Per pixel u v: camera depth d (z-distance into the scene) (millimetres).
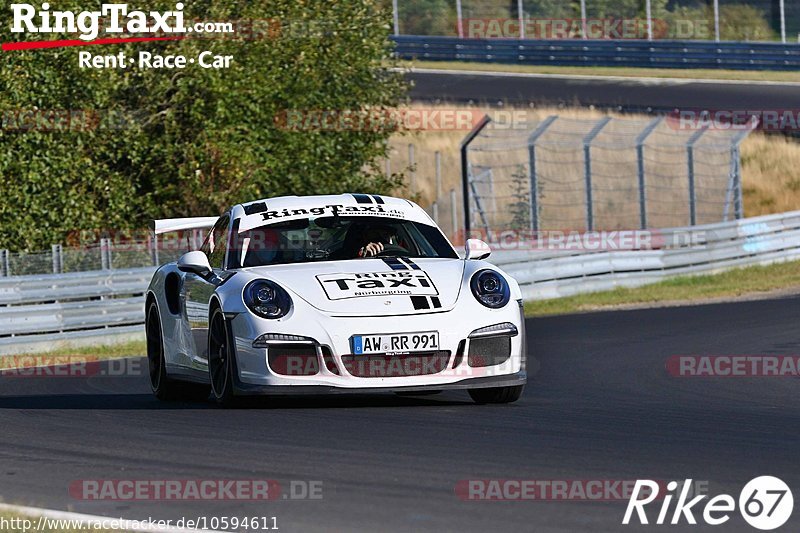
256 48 68500
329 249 28797
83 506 16969
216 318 27234
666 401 28734
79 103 62625
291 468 19312
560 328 52281
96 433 24188
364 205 30453
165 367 31797
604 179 111062
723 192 113438
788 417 25359
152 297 32812
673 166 114000
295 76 70188
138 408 29234
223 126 67125
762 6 150625
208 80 64938
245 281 26625
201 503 16844
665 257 73812
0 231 60281
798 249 84188
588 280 69062
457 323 25547
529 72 139625
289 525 15469
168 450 21500
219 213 67812
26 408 29797
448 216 106625
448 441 21672
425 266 27453
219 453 20953
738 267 79062
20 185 60875
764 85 134250
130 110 66938
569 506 16172
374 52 74688
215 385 27469
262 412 26203
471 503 16438
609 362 38625
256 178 68000
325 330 25062
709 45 140125
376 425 23797
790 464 19094
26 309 49812
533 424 23891
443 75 136000
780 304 58844
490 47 142875
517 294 27047
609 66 141500
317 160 72188
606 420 24578
